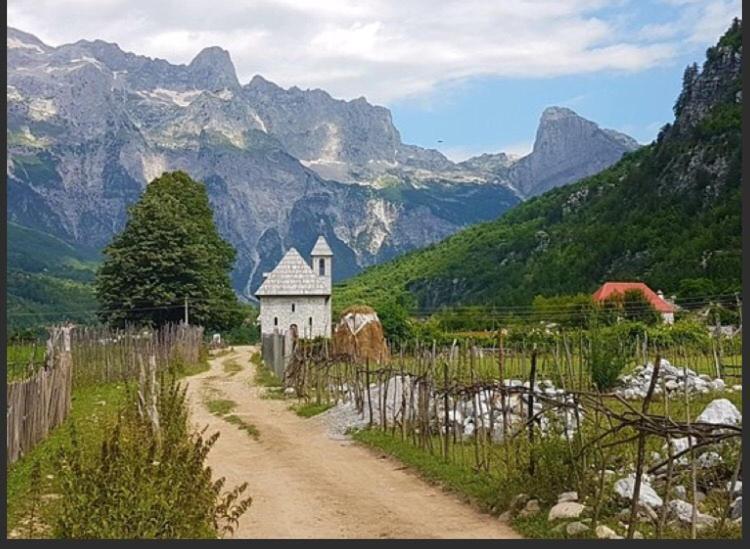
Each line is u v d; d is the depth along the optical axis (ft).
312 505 56.49
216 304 241.14
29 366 88.53
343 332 166.50
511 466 56.90
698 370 124.36
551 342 156.15
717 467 51.96
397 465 69.67
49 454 67.56
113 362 131.34
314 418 98.94
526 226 453.58
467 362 108.99
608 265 347.56
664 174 389.80
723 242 307.58
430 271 434.30
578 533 44.70
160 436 61.52
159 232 226.58
